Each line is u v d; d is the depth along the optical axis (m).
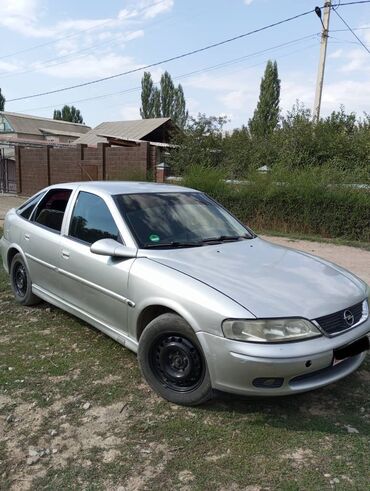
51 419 3.20
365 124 16.12
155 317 3.62
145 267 3.57
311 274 3.61
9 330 4.77
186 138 19.64
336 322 3.15
